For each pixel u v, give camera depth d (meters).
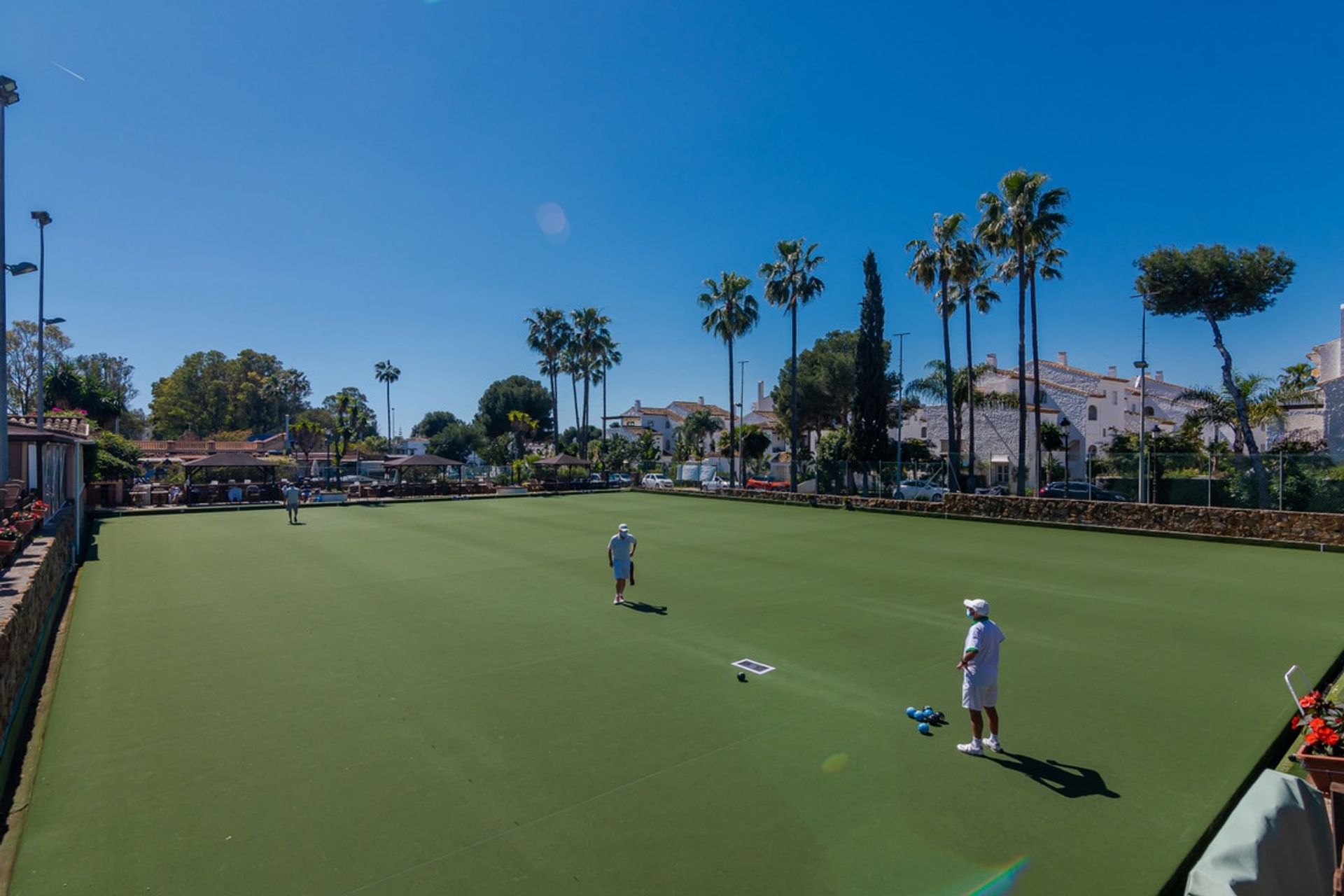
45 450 19.67
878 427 39.28
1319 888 4.62
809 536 22.45
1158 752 6.37
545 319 57.00
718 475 44.88
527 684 8.26
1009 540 21.19
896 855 4.73
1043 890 4.36
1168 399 55.66
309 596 13.23
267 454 54.84
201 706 7.55
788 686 8.16
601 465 52.00
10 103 14.10
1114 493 28.86
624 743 6.55
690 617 11.53
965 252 33.22
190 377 95.38
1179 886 4.54
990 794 5.57
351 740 6.66
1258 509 20.30
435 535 22.61
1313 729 5.19
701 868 4.58
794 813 5.28
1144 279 29.66
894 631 10.69
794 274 38.03
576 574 15.59
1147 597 13.14
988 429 47.16
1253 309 28.38
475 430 81.06
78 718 7.21
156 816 5.26
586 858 4.70
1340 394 29.27
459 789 5.67
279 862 4.66
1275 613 11.86
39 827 5.11
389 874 4.52
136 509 29.06
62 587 13.45
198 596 13.20
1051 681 8.39
